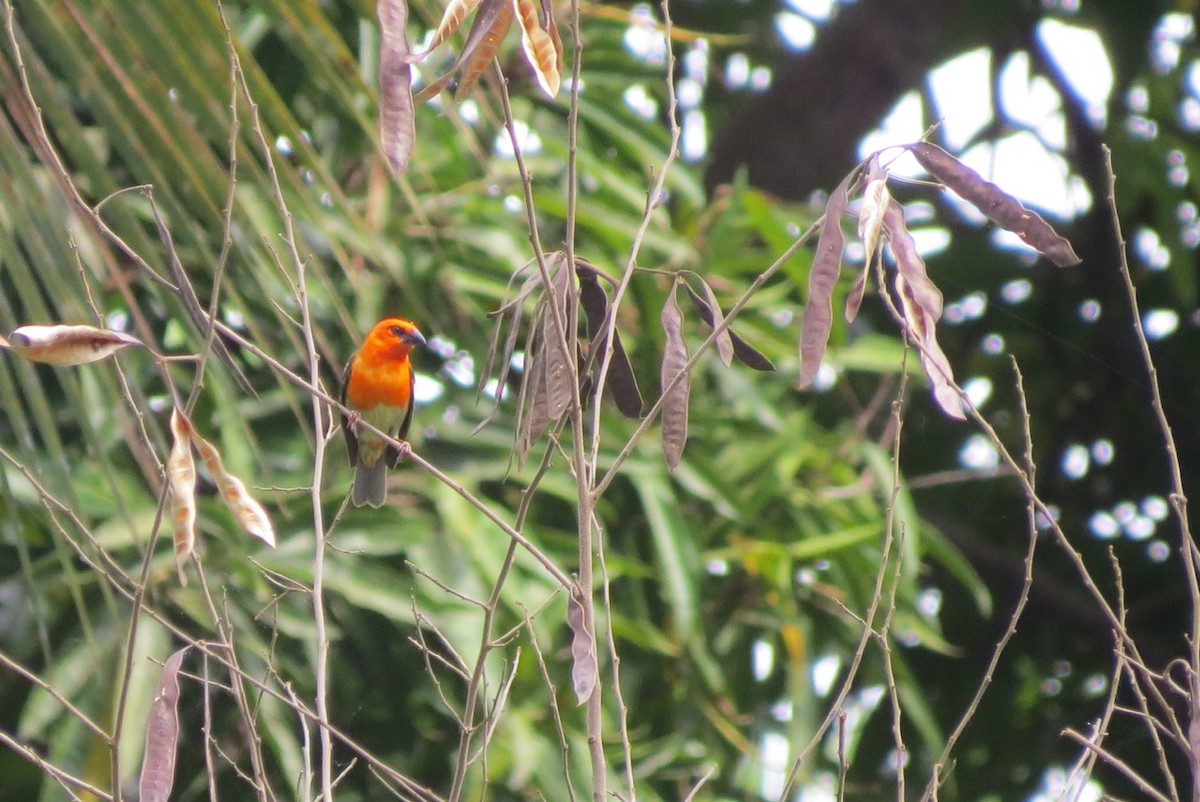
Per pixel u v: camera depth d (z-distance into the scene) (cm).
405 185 815
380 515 1059
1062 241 535
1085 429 1795
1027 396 1789
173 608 992
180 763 1026
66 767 918
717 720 1154
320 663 556
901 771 550
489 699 998
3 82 659
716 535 1202
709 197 1711
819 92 1777
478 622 1016
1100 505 1777
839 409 1478
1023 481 577
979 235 1781
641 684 1198
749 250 1334
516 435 589
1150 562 1730
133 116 686
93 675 943
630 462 1128
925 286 554
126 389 549
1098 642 1700
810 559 1207
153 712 545
